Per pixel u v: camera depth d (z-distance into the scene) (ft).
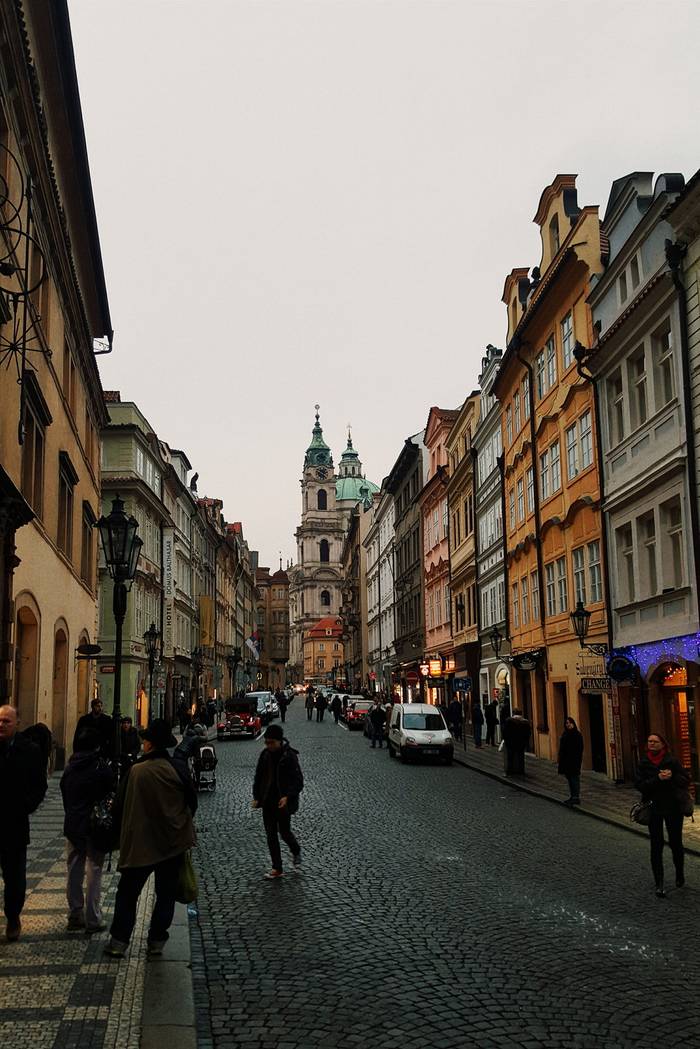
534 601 108.27
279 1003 22.57
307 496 623.77
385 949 27.48
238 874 39.96
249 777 85.61
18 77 54.44
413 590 206.39
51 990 22.63
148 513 161.17
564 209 95.30
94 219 89.15
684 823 54.24
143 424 158.92
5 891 27.35
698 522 61.57
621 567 78.48
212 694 258.37
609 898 34.71
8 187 54.13
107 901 34.06
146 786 26.08
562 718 98.58
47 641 75.56
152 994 22.29
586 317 87.35
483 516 139.74
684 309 63.57
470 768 92.68
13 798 27.25
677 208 61.93
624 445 76.54
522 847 46.52
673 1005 22.45
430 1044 19.90
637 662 73.36
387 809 61.57
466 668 149.89
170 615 176.24
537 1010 22.07
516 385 115.96
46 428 75.20
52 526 78.74
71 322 89.45
